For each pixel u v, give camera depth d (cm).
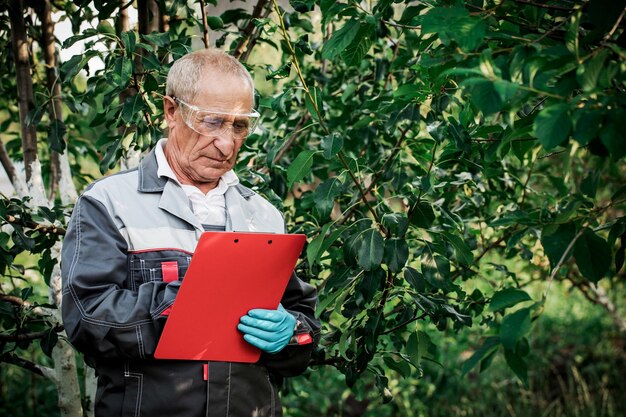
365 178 242
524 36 148
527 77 131
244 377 178
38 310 255
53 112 249
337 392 482
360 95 282
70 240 174
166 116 186
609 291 567
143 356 167
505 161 289
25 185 266
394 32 334
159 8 251
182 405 171
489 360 146
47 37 266
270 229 199
